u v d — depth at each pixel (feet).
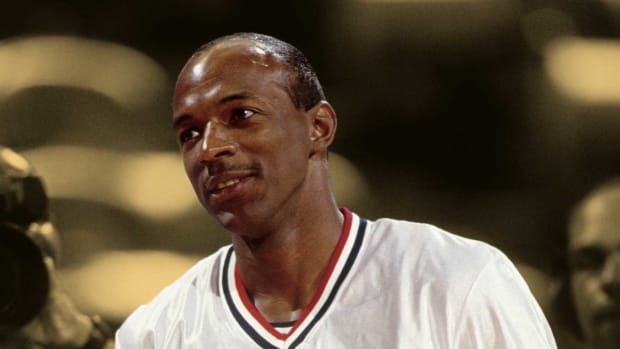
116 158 60.34
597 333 47.98
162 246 57.57
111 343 27.63
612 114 66.13
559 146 66.23
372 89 68.80
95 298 53.42
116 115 61.98
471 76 68.28
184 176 60.75
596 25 68.49
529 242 63.62
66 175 57.16
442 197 66.59
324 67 69.56
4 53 63.41
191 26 68.49
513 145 67.41
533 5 68.28
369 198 65.92
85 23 66.39
